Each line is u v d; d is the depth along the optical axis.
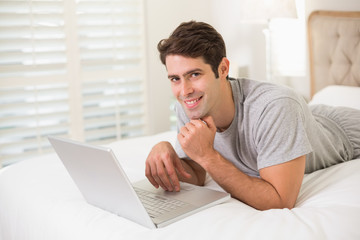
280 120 1.13
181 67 1.13
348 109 1.65
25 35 2.74
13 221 1.35
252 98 1.22
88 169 1.05
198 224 0.98
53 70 2.84
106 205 1.12
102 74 3.04
